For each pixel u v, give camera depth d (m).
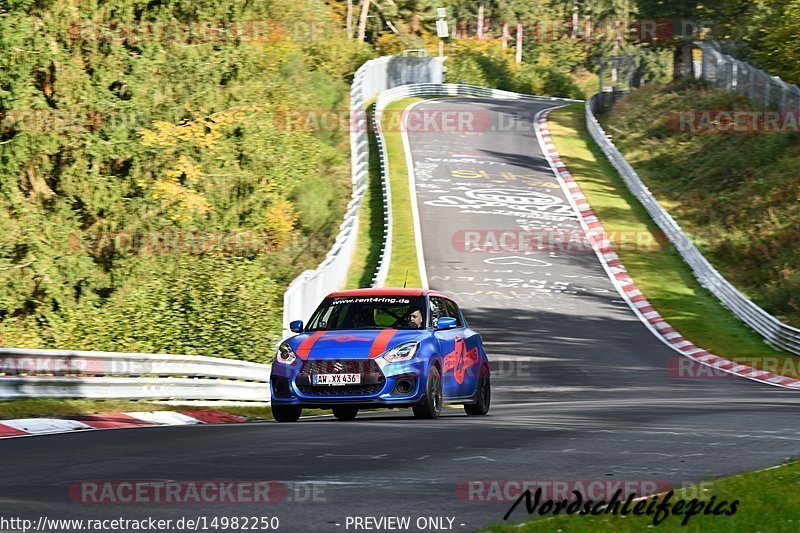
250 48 111.25
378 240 125.00
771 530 17.14
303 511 19.19
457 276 112.25
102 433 32.94
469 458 26.55
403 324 39.59
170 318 61.88
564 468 24.94
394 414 46.59
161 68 105.81
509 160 171.25
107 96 100.69
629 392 64.19
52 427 34.62
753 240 125.25
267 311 63.78
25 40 94.31
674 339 92.44
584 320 98.19
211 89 107.31
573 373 75.00
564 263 119.06
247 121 107.69
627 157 175.75
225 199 105.38
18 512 18.83
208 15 109.94
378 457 26.64
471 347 42.78
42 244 92.44
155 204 99.75
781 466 24.14
